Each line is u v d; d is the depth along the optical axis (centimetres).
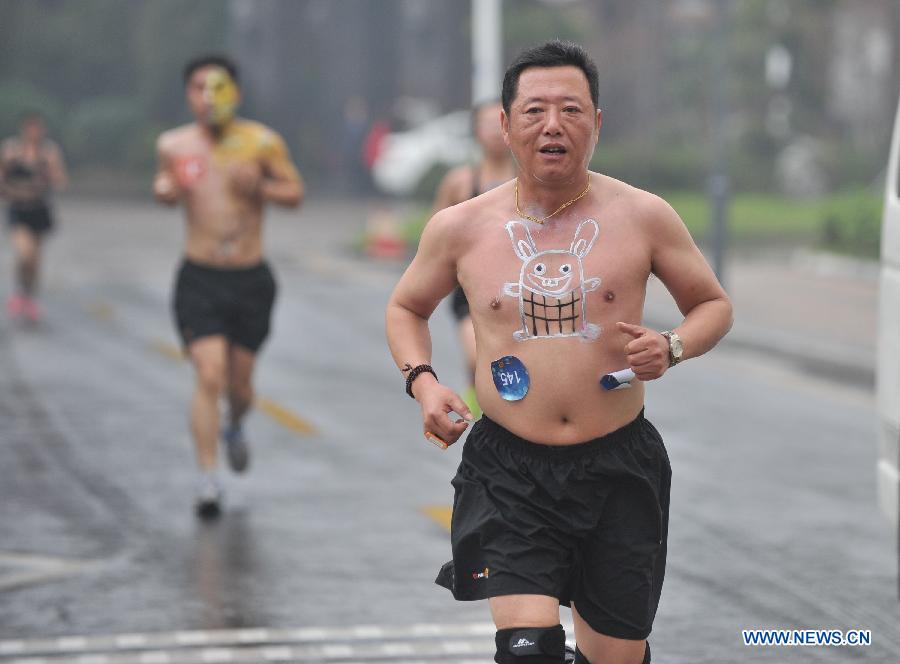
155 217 11500
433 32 14162
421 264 1464
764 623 2148
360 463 3266
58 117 15200
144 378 4400
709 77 13075
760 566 2453
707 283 1419
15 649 2011
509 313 1406
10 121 14762
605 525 1416
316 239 9625
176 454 3350
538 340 1400
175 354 4884
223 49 15288
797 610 2216
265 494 2962
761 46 13038
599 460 1401
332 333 5481
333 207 12631
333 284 7150
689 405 4131
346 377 4494
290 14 14938
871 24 13475
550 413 1400
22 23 16100
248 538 2617
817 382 4659
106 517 2767
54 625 2117
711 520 2767
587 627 1451
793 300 6253
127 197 13488
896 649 2038
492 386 1421
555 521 1405
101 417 3781
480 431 1451
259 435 3578
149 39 15312
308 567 2427
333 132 14875
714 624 2144
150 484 3048
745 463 3316
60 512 2805
